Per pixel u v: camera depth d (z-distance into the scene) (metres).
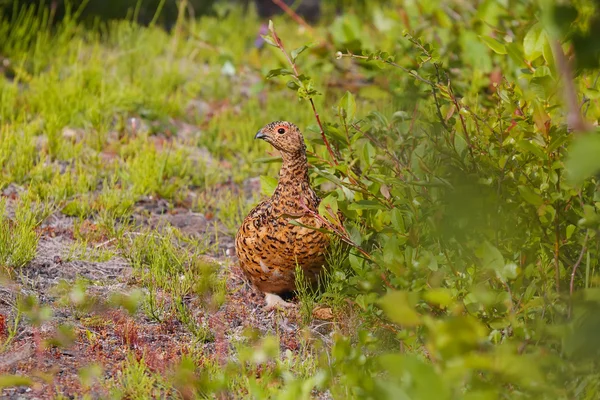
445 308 7.44
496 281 7.77
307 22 20.83
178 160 12.98
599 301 6.29
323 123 9.91
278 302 9.40
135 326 8.49
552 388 6.20
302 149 9.04
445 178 8.60
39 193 11.52
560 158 7.98
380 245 9.00
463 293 7.46
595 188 7.91
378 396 5.89
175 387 7.37
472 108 10.67
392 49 14.68
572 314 7.02
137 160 12.73
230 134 14.41
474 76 12.09
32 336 8.14
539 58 8.68
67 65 16.08
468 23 14.54
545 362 6.32
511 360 5.62
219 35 18.83
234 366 7.56
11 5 17.50
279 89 15.80
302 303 9.04
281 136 8.95
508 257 7.91
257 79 17.33
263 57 17.69
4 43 15.93
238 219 11.66
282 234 8.96
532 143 7.71
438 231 8.13
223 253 10.80
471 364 5.52
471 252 7.96
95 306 8.75
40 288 9.17
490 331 7.37
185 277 9.58
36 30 16.95
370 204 8.60
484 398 5.61
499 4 12.77
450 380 5.71
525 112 8.72
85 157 12.88
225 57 16.02
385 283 8.09
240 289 9.80
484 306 7.14
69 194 11.74
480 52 12.87
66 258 9.92
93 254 10.15
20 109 13.91
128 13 18.28
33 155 12.62
